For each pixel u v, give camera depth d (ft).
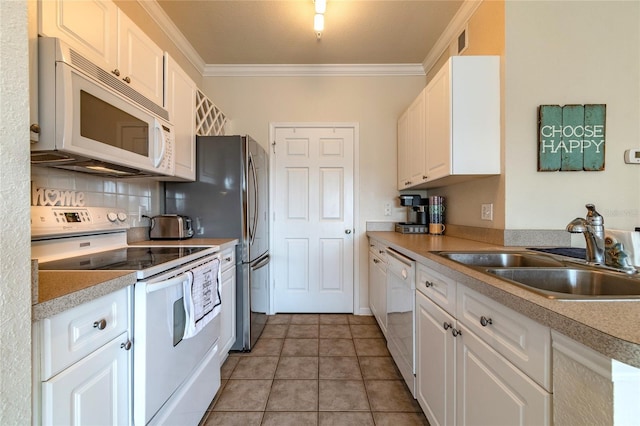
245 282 7.23
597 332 1.72
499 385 2.73
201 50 8.77
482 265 4.83
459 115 5.71
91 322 2.69
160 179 6.58
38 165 4.20
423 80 9.80
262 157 8.90
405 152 8.86
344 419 4.89
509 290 2.57
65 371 2.39
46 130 3.27
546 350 2.17
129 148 4.46
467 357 3.34
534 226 5.64
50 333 2.27
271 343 7.73
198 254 4.82
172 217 6.69
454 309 3.66
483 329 3.03
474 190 6.81
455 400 3.62
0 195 1.68
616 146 5.61
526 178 5.64
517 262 4.75
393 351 6.45
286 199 9.98
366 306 9.93
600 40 5.60
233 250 7.04
